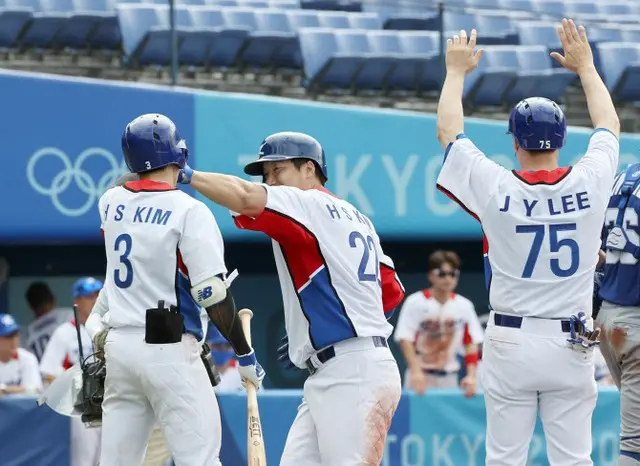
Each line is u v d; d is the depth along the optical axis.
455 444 28.27
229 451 26.50
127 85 34.81
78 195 34.31
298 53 45.28
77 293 29.70
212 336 32.38
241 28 43.47
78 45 43.06
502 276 16.66
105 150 34.59
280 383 41.47
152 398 16.81
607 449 28.70
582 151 39.75
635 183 18.70
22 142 33.62
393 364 16.98
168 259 16.62
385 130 37.75
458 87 17.56
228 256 40.91
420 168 38.19
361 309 16.77
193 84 43.34
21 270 39.31
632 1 57.06
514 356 16.53
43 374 29.70
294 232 16.39
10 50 42.78
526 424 16.86
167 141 16.89
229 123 35.94
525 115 16.77
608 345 19.02
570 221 16.47
